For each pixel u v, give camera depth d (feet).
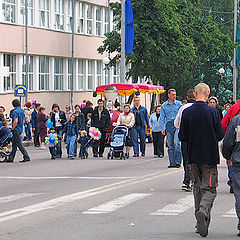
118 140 144.46
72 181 100.37
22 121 138.10
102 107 151.53
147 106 230.89
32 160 142.82
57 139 145.59
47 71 283.18
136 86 220.84
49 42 279.90
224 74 438.40
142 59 286.87
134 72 303.07
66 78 298.56
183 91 387.96
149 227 61.21
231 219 65.57
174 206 74.02
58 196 82.84
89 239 55.67
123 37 230.48
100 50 293.02
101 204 75.51
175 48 278.67
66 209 71.92
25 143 199.31
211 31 314.76
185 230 59.72
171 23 276.00
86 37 313.12
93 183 97.25
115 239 55.67
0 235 57.47
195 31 307.17
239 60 331.36
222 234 57.98
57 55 287.69
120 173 111.86
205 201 57.26
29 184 97.25
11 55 254.27
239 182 57.57
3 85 245.24
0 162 137.08
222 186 92.63
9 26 248.52
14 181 101.55
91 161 138.92
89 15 318.45
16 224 62.85
